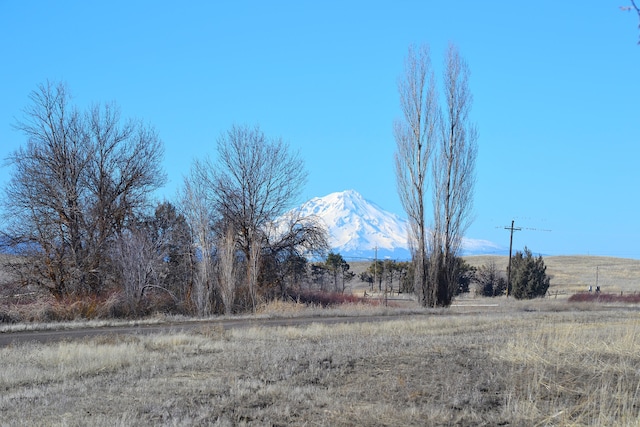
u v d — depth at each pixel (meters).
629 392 12.85
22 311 32.62
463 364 15.89
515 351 16.89
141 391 13.07
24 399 12.48
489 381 13.80
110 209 43.03
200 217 39.78
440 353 17.70
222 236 42.88
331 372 14.94
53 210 41.53
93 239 42.00
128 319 34.00
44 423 10.32
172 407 11.57
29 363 17.34
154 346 20.84
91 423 10.15
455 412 11.39
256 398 12.21
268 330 26.34
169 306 38.19
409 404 11.90
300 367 15.66
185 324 31.12
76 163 42.31
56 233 41.00
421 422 10.62
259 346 20.75
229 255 39.19
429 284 44.53
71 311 33.62
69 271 40.06
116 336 23.00
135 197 44.19
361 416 10.89
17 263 40.03
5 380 14.81
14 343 21.88
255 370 15.41
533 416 11.00
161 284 40.88
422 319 32.41
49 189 41.06
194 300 38.53
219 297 38.94
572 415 11.34
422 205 45.06
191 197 52.72
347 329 26.58
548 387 13.07
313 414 11.06
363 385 13.59
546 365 15.47
